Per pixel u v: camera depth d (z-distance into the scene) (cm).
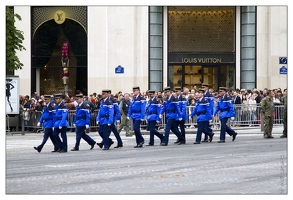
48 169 1881
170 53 4062
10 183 1606
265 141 2680
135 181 1600
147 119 2645
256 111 3412
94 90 4012
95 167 1905
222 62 4075
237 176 1661
